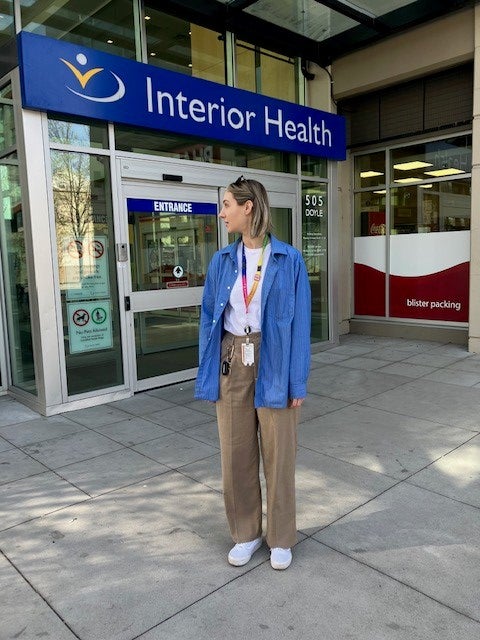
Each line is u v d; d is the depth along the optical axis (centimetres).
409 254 825
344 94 793
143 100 523
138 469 365
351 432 426
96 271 518
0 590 238
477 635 203
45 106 454
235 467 247
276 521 246
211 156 612
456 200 764
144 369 571
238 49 661
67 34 500
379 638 203
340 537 273
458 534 274
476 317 697
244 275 238
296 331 232
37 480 351
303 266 236
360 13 646
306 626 210
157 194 561
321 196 768
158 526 290
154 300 568
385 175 838
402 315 844
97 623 215
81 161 498
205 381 246
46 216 472
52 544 274
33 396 511
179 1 577
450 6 650
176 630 210
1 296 546
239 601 226
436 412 471
